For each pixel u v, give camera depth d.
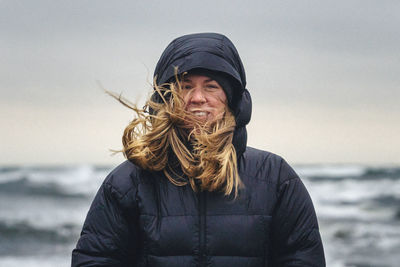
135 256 2.63
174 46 2.63
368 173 46.94
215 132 2.53
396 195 36.12
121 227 2.60
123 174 2.66
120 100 2.57
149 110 2.68
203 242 2.49
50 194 37.03
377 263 16.17
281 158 2.71
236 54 2.67
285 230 2.61
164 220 2.51
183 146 2.55
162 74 2.64
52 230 22.47
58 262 16.42
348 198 35.41
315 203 33.00
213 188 2.49
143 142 2.54
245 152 2.71
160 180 2.60
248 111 2.68
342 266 15.77
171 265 2.47
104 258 2.60
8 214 27.53
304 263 2.58
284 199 2.62
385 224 24.38
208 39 2.60
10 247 18.92
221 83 2.58
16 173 48.09
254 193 2.58
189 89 2.61
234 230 2.50
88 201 33.84
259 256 2.53
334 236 21.38
